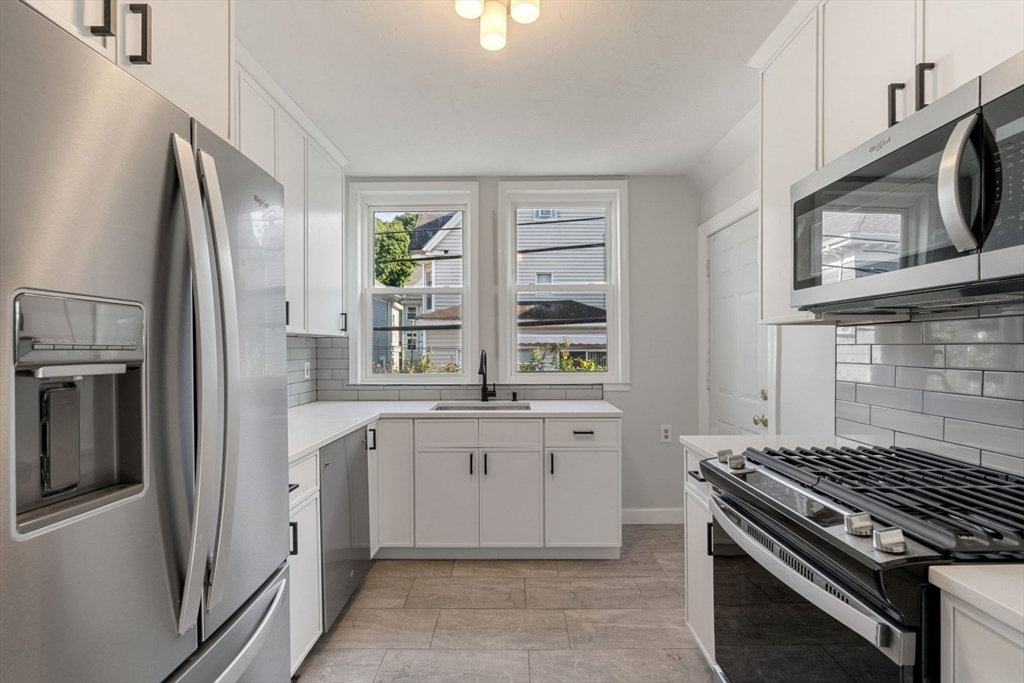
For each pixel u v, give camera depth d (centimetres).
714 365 334
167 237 83
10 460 56
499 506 287
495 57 205
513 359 357
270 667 123
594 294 359
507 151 305
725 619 154
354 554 239
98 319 69
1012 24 96
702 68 214
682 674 187
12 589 57
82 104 67
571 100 242
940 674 81
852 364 192
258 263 117
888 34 130
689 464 197
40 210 61
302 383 328
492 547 288
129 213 75
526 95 237
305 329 260
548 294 360
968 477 122
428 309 360
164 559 81
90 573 67
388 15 177
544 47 198
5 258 56
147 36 92
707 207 338
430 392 348
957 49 109
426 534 287
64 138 64
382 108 248
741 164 291
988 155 93
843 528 97
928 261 108
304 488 183
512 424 287
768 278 191
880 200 122
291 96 235
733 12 176
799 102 171
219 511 92
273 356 125
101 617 69
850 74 145
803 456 149
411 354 360
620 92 234
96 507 68
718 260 326
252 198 114
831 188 141
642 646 204
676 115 258
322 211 285
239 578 107
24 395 63
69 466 69
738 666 147
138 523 76
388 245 361
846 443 180
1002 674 71
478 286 349
